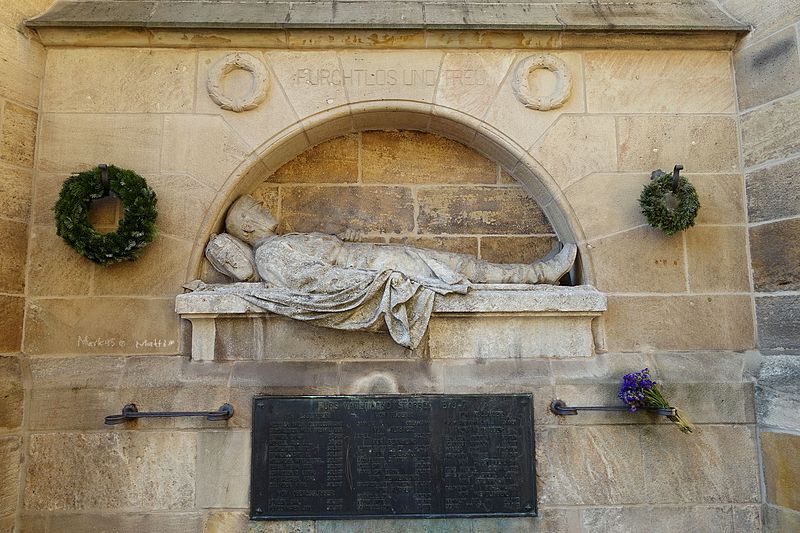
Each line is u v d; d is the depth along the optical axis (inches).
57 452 147.2
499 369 153.8
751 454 152.5
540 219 175.0
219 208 160.1
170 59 163.9
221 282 161.6
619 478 150.1
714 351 157.6
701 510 149.6
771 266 156.6
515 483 148.1
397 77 165.8
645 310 158.9
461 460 148.5
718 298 159.8
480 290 155.8
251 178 166.4
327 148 175.2
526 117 165.8
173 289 155.3
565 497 149.0
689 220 153.9
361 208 173.3
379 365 153.6
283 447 148.1
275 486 146.6
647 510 149.3
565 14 168.7
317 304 146.7
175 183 159.5
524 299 152.6
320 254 156.9
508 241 173.8
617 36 166.1
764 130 160.9
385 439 148.9
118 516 145.5
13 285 150.5
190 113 162.1
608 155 164.9
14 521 143.8
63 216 145.4
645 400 144.5
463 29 162.1
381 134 175.8
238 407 150.0
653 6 173.3
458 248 172.9
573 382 153.2
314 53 165.9
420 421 149.7
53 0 167.6
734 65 169.6
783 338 152.3
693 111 167.3
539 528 147.9
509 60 167.6
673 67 169.0
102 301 153.7
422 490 147.1
